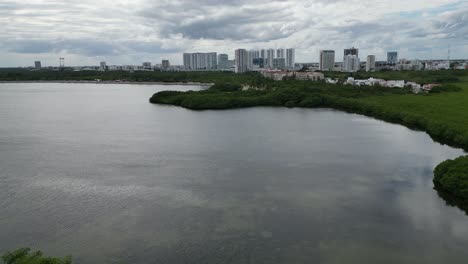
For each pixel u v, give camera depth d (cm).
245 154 6475
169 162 5988
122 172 5462
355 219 3975
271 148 6894
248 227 3794
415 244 3488
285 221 3925
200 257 3278
